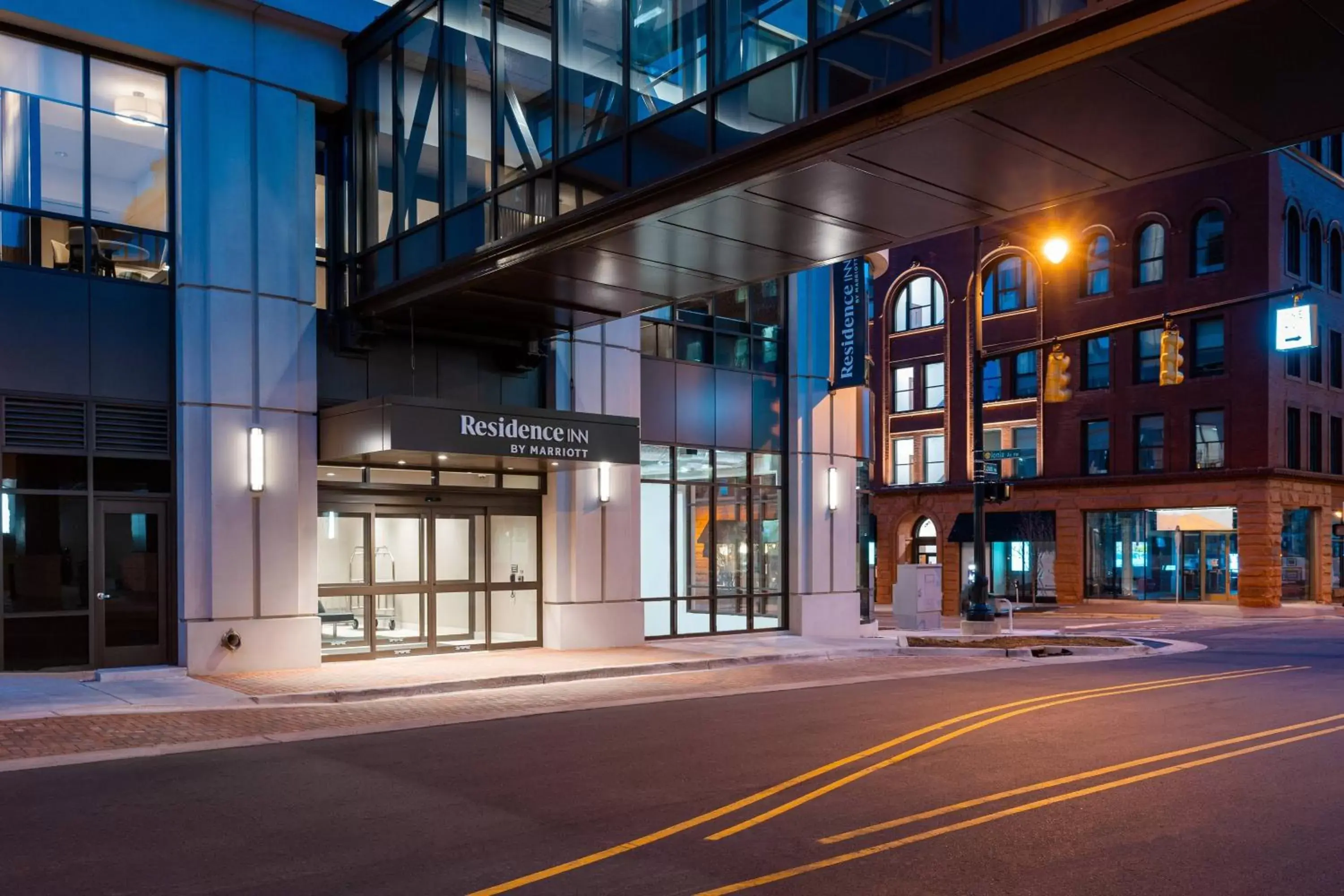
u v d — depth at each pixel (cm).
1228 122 1080
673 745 1102
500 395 1969
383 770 977
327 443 1717
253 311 1672
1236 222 4019
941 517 4756
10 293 1516
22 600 1515
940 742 1118
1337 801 870
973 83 1025
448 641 1900
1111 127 1084
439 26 1680
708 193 1275
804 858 703
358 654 1788
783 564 2425
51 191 1557
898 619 2845
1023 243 4584
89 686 1445
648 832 765
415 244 1706
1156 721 1265
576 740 1130
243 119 1683
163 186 1652
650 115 1373
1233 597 4084
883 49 1132
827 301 2500
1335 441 4403
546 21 1534
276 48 1727
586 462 1825
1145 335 4262
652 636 2172
